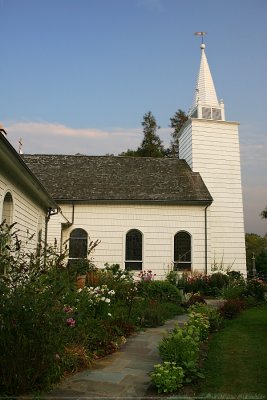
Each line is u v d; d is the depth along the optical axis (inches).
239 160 1055.0
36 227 650.2
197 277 840.3
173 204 927.7
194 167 1032.8
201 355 313.0
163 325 454.9
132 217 915.4
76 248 893.2
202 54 1162.0
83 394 220.5
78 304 329.1
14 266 256.1
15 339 213.3
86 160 1067.3
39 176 975.6
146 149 1897.1
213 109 1090.1
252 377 255.1
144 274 729.0
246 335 398.9
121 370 270.8
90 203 909.8
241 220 1016.9
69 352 263.7
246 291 711.7
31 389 217.5
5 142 345.7
